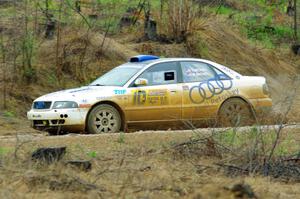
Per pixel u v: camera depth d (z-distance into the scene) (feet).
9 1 164.96
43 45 159.02
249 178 70.69
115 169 70.79
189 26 183.83
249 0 261.44
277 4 270.87
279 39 233.35
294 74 203.72
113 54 164.55
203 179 69.00
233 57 190.19
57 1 167.63
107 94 107.65
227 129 89.45
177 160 78.69
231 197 59.67
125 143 88.07
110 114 107.65
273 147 76.18
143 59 114.93
